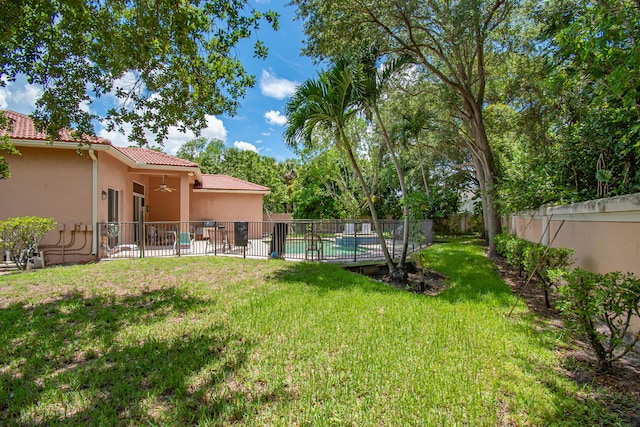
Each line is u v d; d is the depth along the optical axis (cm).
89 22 475
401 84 1201
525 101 952
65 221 914
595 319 362
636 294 280
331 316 446
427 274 850
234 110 652
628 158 548
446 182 2148
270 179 2731
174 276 714
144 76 564
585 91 480
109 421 224
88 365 306
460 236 2198
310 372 293
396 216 2386
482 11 877
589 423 229
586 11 409
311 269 801
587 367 313
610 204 402
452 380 280
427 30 970
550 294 594
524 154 971
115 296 546
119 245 1073
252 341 360
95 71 558
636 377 295
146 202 1589
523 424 226
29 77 532
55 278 679
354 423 224
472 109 1155
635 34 322
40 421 226
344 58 704
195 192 1684
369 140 1869
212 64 583
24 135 873
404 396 255
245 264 864
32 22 473
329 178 2338
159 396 257
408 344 355
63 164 916
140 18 471
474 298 578
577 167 694
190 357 321
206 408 239
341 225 1017
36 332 386
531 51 891
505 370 301
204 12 498
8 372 293
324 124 789
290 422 225
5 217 874
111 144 929
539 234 791
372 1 832
